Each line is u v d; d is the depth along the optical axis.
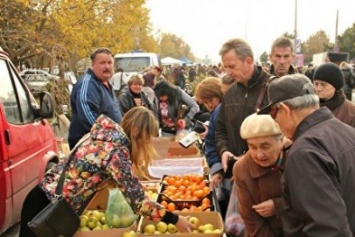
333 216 1.89
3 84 4.50
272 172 2.71
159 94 7.13
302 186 1.97
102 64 4.93
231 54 3.52
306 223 1.99
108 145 2.85
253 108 3.55
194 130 6.55
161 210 3.01
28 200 3.13
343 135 2.15
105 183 3.00
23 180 4.50
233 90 3.73
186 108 7.22
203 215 3.37
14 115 4.56
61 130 8.12
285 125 2.25
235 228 3.20
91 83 4.86
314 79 3.75
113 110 5.05
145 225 3.21
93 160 2.85
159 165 4.91
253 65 3.57
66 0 14.09
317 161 1.98
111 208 3.08
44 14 13.76
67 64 12.16
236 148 3.69
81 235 2.99
